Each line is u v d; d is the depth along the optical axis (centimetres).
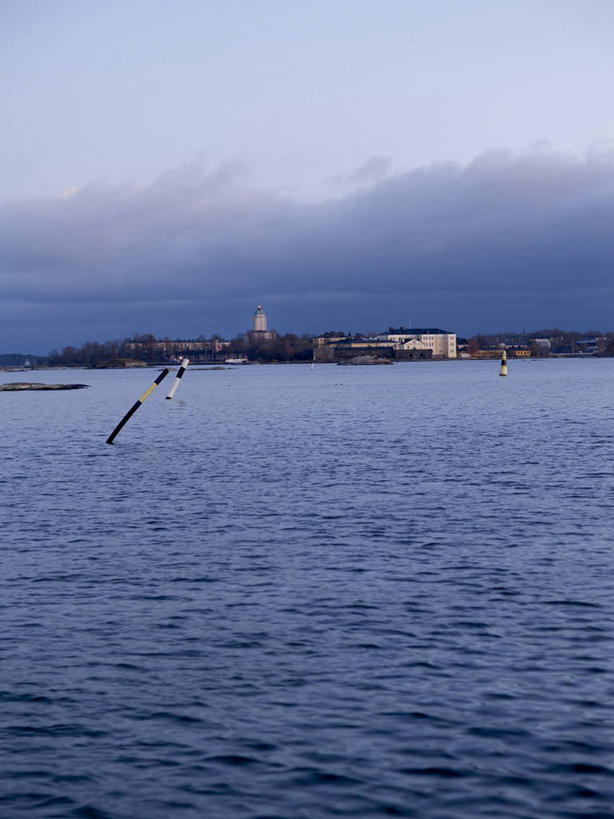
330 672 1836
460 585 2475
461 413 9675
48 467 5475
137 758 1488
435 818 1300
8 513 3759
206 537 3197
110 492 4334
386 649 1964
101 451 6475
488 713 1625
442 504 3784
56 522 3534
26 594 2455
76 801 1362
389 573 2625
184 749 1515
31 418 10881
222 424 8950
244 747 1517
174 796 1371
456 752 1484
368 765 1449
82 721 1625
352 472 4869
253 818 1309
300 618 2200
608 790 1361
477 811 1315
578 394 13425
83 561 2842
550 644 1973
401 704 1672
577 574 2567
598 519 3391
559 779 1395
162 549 3008
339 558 2831
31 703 1705
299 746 1517
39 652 1981
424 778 1407
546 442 6272
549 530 3206
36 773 1445
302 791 1377
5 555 2936
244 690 1750
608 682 1753
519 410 9919
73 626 2162
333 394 15538
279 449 6253
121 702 1705
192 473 5012
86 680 1814
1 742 1550
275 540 3125
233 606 2314
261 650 1973
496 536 3119
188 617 2223
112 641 2050
